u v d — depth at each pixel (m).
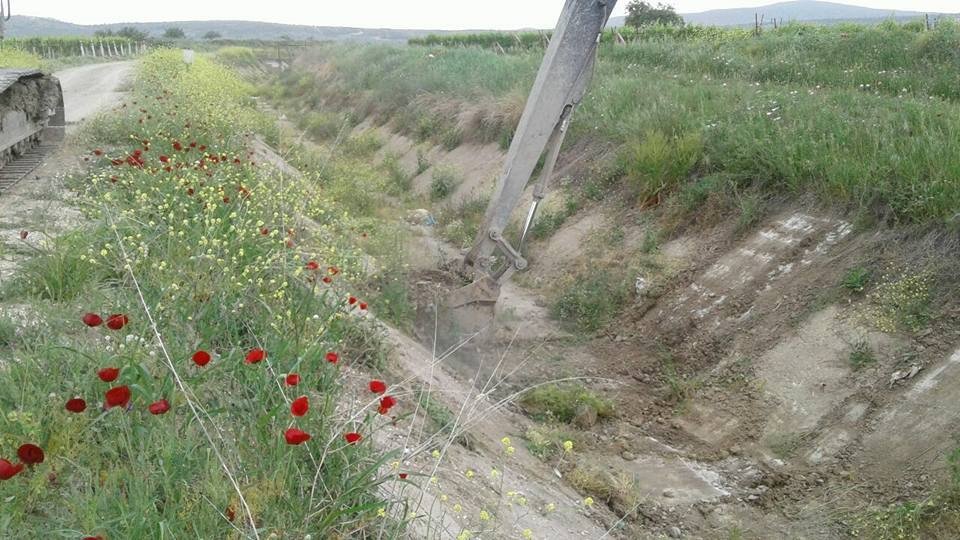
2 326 4.82
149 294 5.12
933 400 6.95
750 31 27.64
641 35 29.94
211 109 15.19
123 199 7.71
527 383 8.55
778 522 6.37
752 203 10.52
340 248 8.41
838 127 10.92
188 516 3.28
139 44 67.94
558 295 11.16
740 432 7.62
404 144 21.67
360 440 3.96
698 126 12.71
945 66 16.03
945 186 8.58
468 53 26.45
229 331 5.13
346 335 6.34
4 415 3.65
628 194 12.59
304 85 35.25
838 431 7.19
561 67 8.38
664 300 10.19
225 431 3.98
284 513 3.41
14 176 10.80
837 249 9.10
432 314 8.74
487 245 8.89
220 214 6.80
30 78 13.00
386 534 3.66
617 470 7.04
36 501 3.33
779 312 8.84
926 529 5.94
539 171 15.21
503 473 5.82
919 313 7.80
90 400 3.94
